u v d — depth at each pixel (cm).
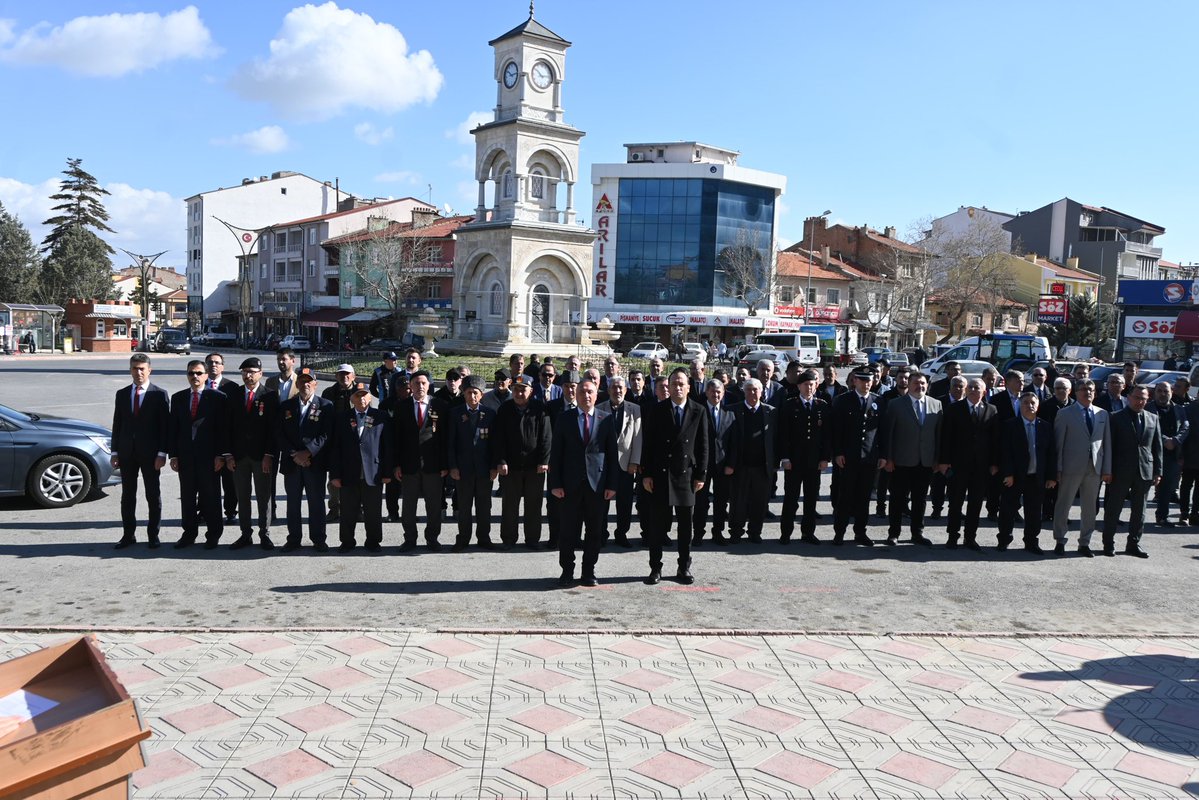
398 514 1085
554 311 3600
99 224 7594
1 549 870
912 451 988
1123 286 4297
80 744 270
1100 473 960
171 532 977
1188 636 683
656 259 6438
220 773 436
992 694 559
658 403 816
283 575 804
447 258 5959
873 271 7262
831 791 434
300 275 7350
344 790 422
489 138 3512
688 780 440
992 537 1084
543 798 419
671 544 990
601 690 547
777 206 6619
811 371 1013
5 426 1070
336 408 910
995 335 3212
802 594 784
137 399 877
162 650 597
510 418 923
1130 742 497
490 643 626
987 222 6569
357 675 561
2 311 5253
